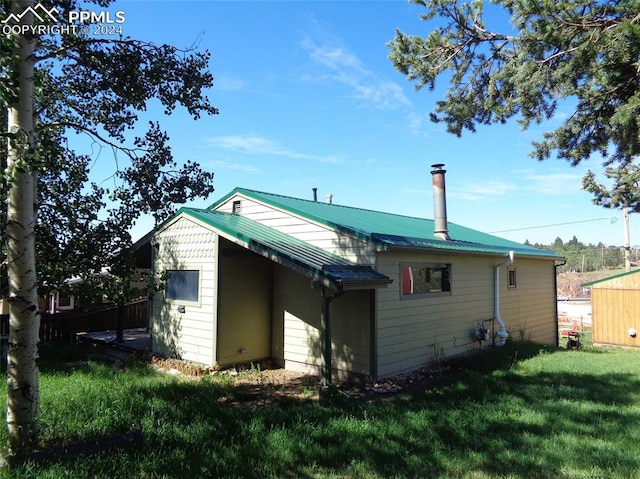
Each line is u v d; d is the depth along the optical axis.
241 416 5.55
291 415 5.66
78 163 6.01
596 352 13.10
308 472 4.09
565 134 6.38
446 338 10.12
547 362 9.86
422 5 6.55
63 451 4.11
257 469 4.05
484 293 11.90
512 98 6.47
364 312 8.26
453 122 7.28
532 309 14.77
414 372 8.91
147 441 4.50
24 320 4.26
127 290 6.14
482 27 6.46
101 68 5.31
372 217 11.80
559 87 5.96
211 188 6.23
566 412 5.96
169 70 5.38
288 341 9.54
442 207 11.06
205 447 4.46
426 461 4.38
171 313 10.08
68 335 12.78
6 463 3.87
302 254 7.98
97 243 5.89
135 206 5.92
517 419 5.69
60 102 5.88
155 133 5.79
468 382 7.80
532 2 5.36
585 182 8.31
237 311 9.40
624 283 16.22
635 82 5.49
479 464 4.30
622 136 5.96
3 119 4.91
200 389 6.98
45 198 5.77
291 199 11.60
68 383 6.77
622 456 4.46
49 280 5.57
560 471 4.16
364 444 4.71
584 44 5.27
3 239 5.21
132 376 7.84
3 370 7.84
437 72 6.84
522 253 13.23
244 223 10.05
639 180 7.23
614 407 6.26
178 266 10.04
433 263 9.84
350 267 7.84
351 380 8.36
